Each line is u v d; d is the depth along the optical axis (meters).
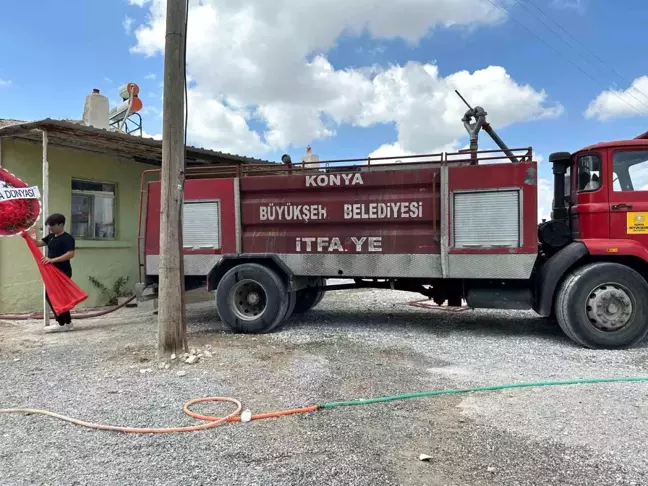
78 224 10.50
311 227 7.14
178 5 5.66
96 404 4.21
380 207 6.82
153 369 5.27
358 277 7.05
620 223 6.11
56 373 5.24
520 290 6.54
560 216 6.75
